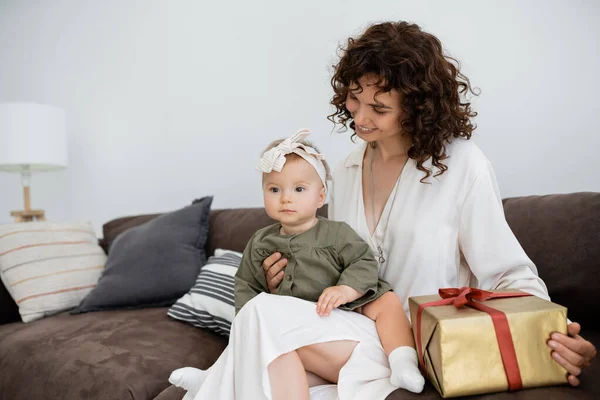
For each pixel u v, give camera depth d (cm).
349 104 114
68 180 309
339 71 111
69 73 308
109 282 186
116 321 163
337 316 97
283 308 92
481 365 78
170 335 149
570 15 167
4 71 335
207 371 104
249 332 91
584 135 167
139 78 280
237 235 191
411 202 114
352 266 106
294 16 226
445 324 77
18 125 242
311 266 110
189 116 262
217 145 253
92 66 298
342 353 92
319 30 219
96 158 298
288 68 229
